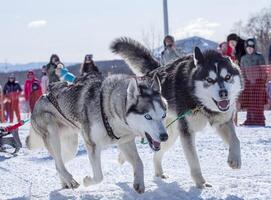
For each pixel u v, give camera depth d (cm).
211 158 684
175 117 540
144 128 447
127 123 464
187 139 521
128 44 610
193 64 532
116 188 521
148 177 577
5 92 1500
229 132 522
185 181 539
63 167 543
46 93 573
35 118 570
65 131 568
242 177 547
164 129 439
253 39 1019
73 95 523
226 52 1021
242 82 536
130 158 488
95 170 501
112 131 486
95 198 478
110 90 482
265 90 1036
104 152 781
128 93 454
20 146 794
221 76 504
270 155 688
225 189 493
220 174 571
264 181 521
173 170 615
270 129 959
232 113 522
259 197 454
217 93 498
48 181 578
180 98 532
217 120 523
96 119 493
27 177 604
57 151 549
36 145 594
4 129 777
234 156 510
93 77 514
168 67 568
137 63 612
